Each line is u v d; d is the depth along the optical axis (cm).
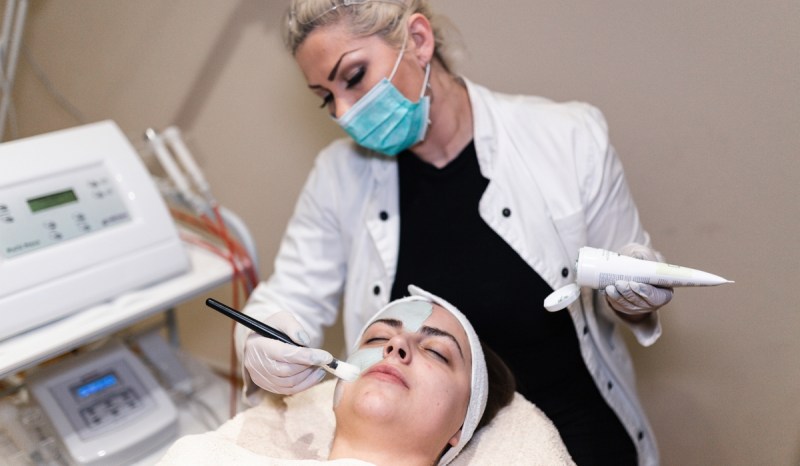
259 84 208
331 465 100
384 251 135
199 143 229
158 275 142
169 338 184
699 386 175
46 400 138
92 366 146
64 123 250
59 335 126
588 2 154
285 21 119
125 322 134
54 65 242
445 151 133
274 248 232
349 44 114
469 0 167
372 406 104
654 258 112
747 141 149
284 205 222
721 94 148
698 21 145
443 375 110
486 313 129
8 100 173
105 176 141
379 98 117
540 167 129
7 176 129
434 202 133
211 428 151
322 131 203
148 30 219
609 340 143
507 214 128
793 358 160
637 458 141
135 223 140
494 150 130
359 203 140
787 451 167
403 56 117
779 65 141
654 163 161
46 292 126
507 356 134
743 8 141
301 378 109
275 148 215
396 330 117
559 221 127
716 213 158
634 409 142
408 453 108
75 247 131
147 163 193
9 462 131
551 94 166
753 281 159
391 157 138
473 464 114
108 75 234
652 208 165
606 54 157
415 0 118
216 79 215
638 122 159
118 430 137
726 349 168
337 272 148
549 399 134
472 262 130
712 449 178
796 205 148
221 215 164
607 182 130
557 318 131
